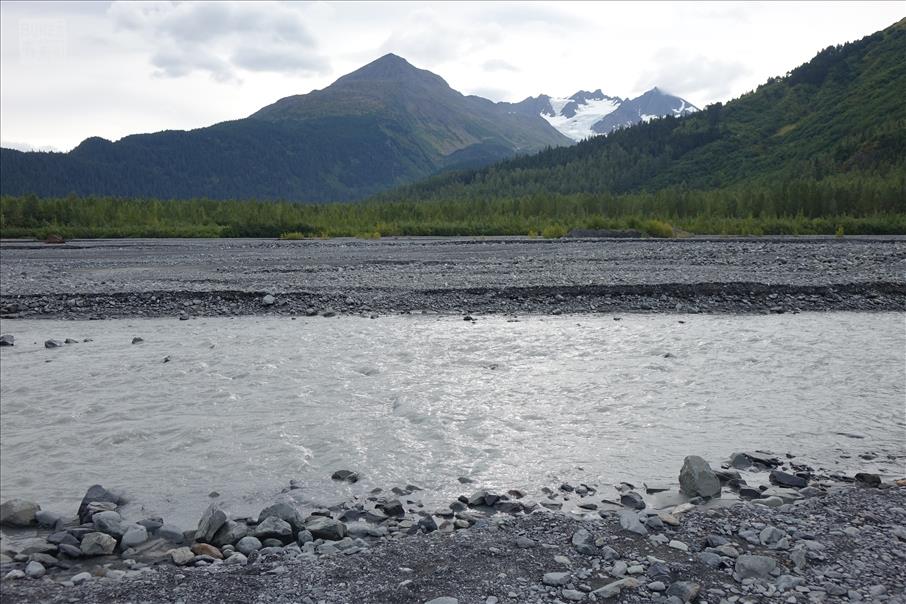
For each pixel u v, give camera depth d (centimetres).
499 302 1855
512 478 687
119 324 1655
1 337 1438
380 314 1736
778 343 1362
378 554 491
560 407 940
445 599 415
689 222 6712
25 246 4481
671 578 446
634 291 1925
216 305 1858
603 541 504
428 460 745
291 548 511
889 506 568
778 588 431
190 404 969
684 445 780
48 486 689
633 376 1105
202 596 428
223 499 647
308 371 1156
